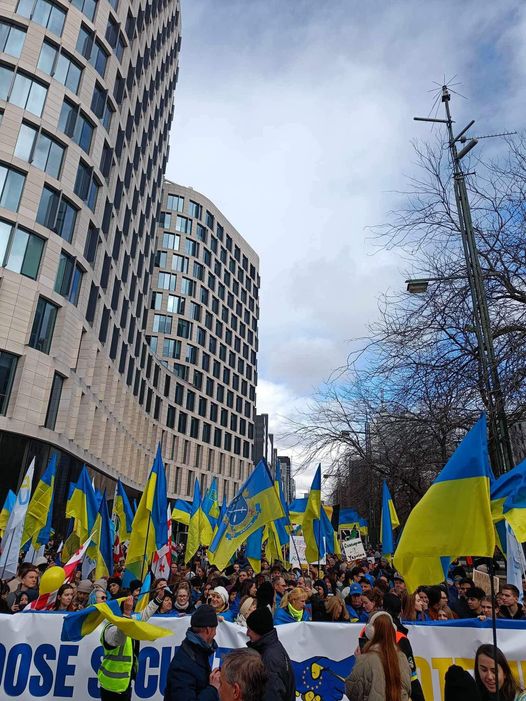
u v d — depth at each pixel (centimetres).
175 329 7394
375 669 343
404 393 1127
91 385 3228
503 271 1014
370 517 2959
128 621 453
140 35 4334
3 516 1162
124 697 496
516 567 710
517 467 545
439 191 1095
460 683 319
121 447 4131
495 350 1016
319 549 1028
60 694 533
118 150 3759
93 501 1058
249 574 1010
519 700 359
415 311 1084
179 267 7769
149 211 5275
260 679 277
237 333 9069
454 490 409
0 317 2519
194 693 356
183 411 7038
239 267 9525
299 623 556
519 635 538
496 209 1020
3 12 2930
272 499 762
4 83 2848
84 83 3228
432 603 707
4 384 2512
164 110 5919
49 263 2778
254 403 9388
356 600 780
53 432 2664
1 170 2716
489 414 938
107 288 3588
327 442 1614
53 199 2894
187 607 718
